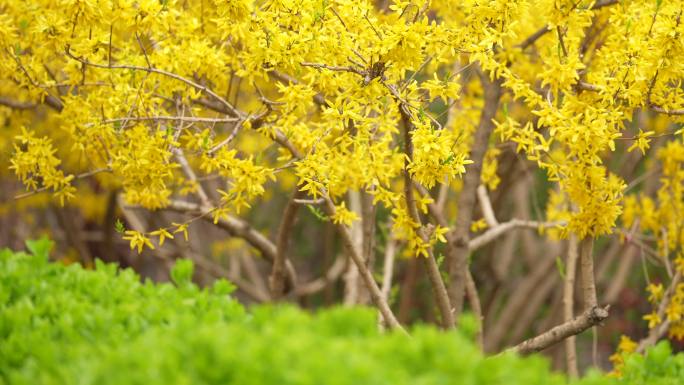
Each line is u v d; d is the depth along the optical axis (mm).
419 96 5746
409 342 3699
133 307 4613
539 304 13664
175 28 6223
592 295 6156
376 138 6730
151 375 3441
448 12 6773
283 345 3535
